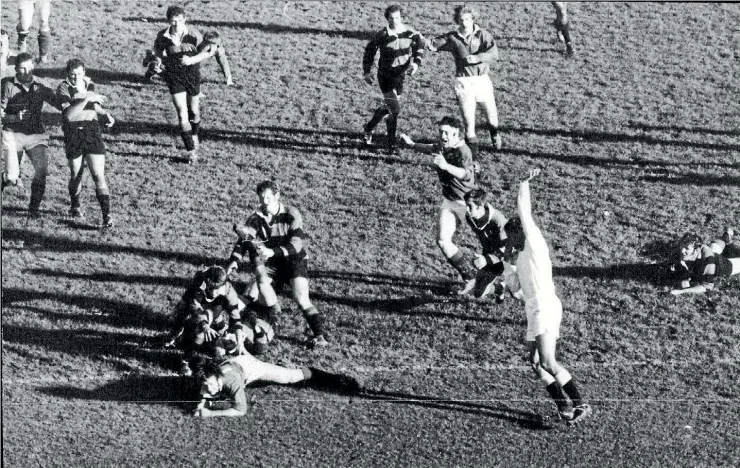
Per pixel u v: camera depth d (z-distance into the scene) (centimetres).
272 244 1262
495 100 1770
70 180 1480
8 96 1463
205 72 1817
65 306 1334
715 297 1359
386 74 1573
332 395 1223
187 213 1509
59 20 1972
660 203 1532
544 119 1719
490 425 1187
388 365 1260
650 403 1212
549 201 1531
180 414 1198
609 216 1505
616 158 1630
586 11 2061
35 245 1438
